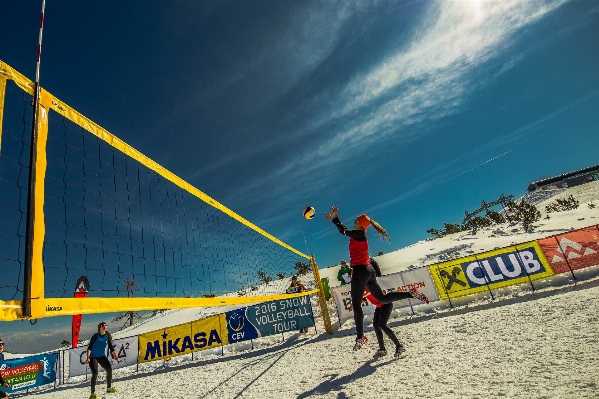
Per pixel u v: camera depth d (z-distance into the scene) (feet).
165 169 12.15
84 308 6.39
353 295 9.73
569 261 18.98
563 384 5.67
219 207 15.98
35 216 5.68
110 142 9.34
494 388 6.13
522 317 12.27
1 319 4.53
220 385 12.38
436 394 6.39
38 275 5.42
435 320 16.67
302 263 72.59
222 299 12.80
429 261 53.31
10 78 5.94
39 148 6.23
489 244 54.65
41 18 6.93
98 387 18.98
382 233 10.14
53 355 24.49
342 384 8.57
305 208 12.54
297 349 17.39
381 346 10.51
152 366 23.67
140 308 8.11
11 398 21.18
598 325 8.87
